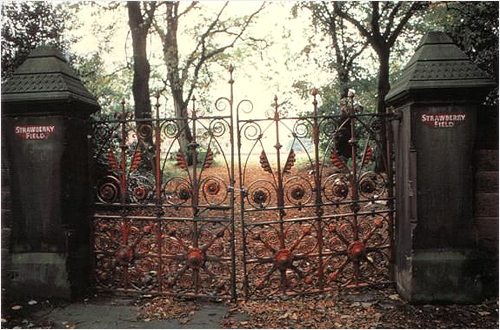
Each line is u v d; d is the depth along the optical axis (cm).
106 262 504
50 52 445
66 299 435
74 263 443
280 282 469
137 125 476
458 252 414
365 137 862
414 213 411
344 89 1517
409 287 417
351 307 415
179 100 1538
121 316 404
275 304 428
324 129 452
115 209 637
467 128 410
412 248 414
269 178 1303
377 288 462
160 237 450
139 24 1111
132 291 455
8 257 454
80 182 458
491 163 426
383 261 513
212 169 1558
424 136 409
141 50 1109
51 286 436
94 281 469
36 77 431
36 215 439
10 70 786
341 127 448
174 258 446
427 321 380
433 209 412
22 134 438
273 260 442
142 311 416
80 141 460
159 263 450
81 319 398
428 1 1166
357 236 454
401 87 415
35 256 440
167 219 447
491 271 430
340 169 450
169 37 1527
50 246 438
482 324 373
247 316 401
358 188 450
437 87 395
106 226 471
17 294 441
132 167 459
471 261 412
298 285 457
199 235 445
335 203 444
